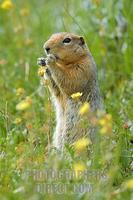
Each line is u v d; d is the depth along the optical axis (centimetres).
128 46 1673
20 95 1390
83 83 1273
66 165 1002
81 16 1831
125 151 1127
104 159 995
